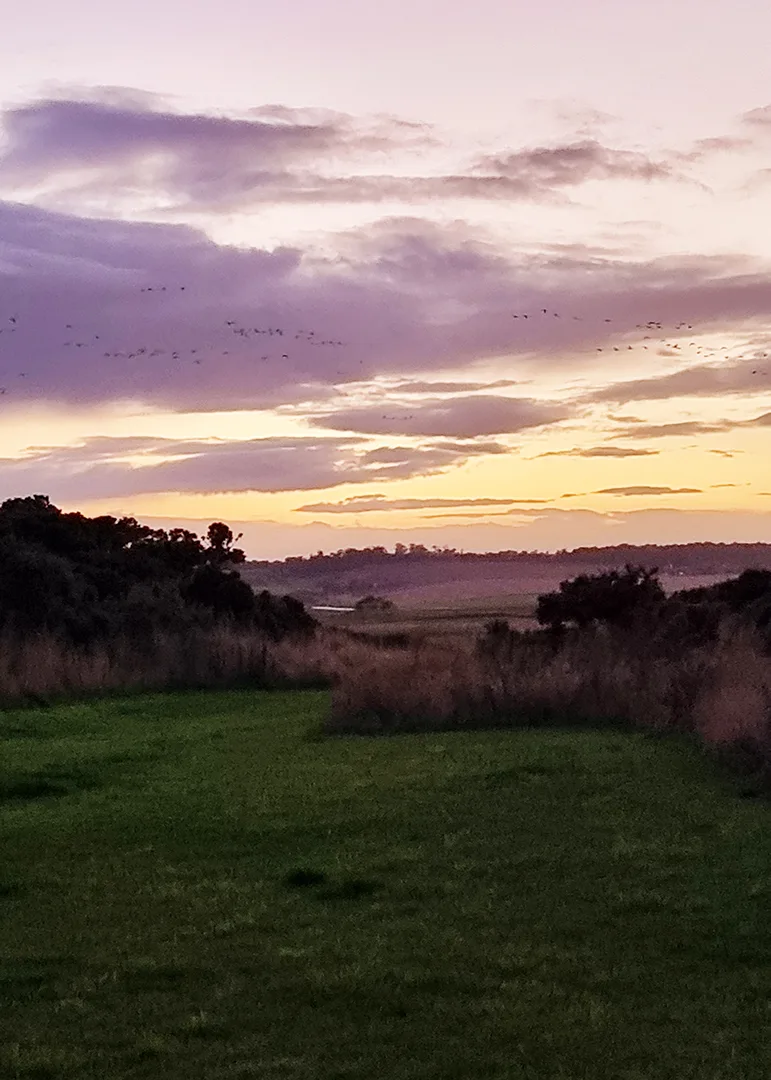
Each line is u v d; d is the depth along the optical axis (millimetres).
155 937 10203
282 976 9125
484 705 24125
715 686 21984
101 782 18188
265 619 45125
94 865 12812
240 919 10555
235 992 8828
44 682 30766
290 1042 7957
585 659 26844
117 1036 8117
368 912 10719
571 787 16547
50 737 23844
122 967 9422
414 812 15047
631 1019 8203
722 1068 7406
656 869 11914
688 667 24484
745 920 10211
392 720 23812
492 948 9633
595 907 10711
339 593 147125
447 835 13625
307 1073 7457
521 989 8758
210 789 17172
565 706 24047
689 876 11641
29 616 36375
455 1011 8375
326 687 33969
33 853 13414
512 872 11953
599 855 12547
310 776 18062
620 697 24000
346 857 12758
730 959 9312
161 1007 8617
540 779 17219
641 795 15812
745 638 26297
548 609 34531
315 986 8859
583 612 34000
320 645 37594
